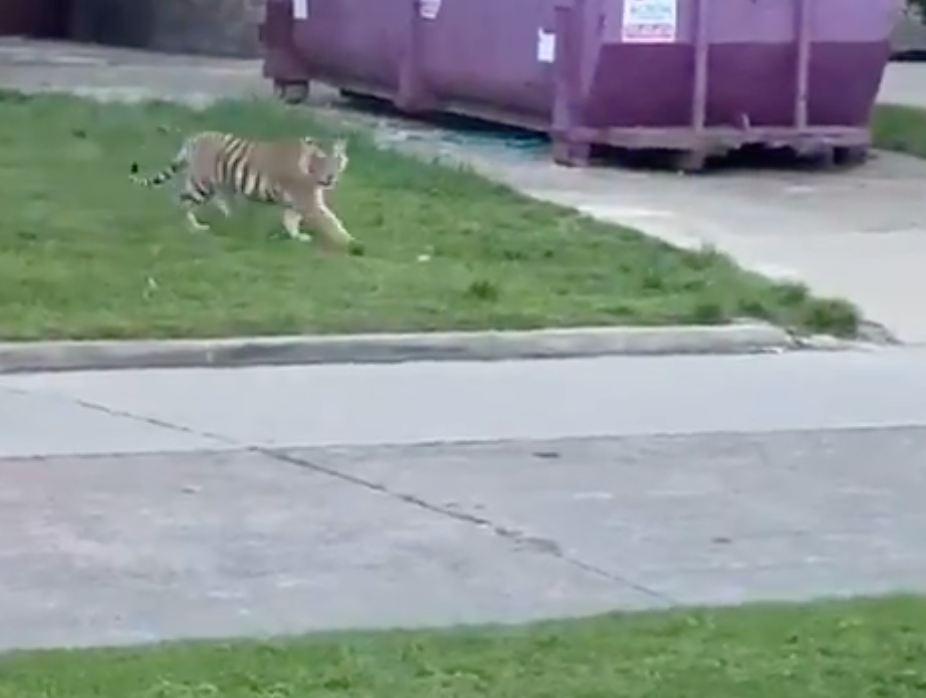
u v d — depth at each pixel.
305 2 24.20
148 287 12.60
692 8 18.86
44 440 9.73
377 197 16.25
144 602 7.32
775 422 10.41
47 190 16.03
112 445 9.65
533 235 14.80
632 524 8.48
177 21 32.47
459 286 12.96
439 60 21.59
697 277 13.45
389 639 6.71
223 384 11.08
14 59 30.20
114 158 17.88
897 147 21.16
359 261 13.66
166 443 9.70
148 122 20.48
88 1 34.56
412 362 11.80
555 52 19.34
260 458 9.44
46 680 6.21
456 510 8.62
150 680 6.22
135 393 10.80
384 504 8.70
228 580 7.61
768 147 19.66
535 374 11.54
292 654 6.51
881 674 6.37
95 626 7.03
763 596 7.51
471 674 6.30
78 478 9.02
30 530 8.20
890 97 26.66
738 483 9.19
